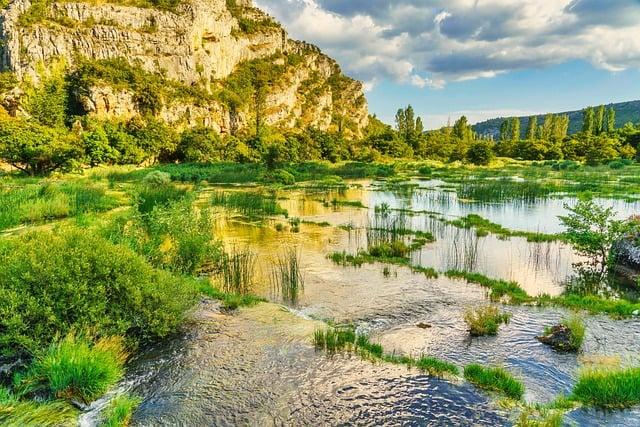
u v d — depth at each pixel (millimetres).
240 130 137500
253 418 6574
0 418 6305
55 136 61812
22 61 100938
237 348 9023
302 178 60031
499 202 35531
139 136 87125
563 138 109000
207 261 16516
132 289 9102
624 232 16656
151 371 8031
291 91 176250
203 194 40062
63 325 8188
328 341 9086
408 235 22266
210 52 151625
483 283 14180
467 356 9023
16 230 20281
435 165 88062
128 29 127375
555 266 16766
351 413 6719
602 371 7609
